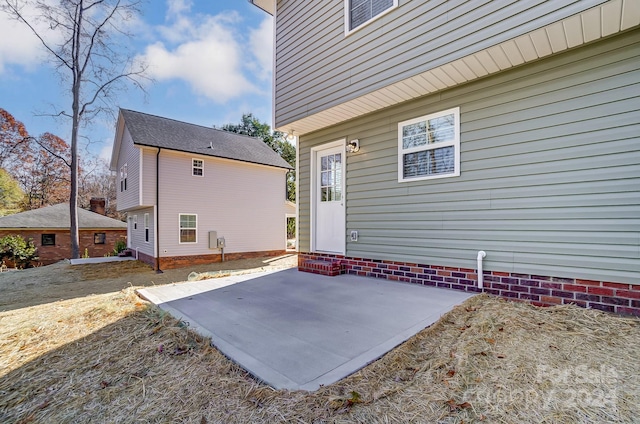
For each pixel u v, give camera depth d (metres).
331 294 4.00
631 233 2.89
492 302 3.38
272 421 1.64
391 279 4.86
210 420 1.70
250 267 12.04
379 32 4.23
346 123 5.60
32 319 3.46
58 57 14.62
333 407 1.70
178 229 12.40
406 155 4.72
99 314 3.46
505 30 3.12
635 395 1.73
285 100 5.78
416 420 1.63
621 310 2.91
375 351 2.30
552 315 2.88
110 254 18.81
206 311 3.38
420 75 3.83
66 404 2.01
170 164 12.25
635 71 2.91
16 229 16.94
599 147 3.08
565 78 3.29
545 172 3.40
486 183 3.85
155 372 2.25
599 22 2.81
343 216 5.69
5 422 1.91
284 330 2.76
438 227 4.30
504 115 3.71
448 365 2.13
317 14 5.14
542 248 3.40
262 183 15.34
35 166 24.62
